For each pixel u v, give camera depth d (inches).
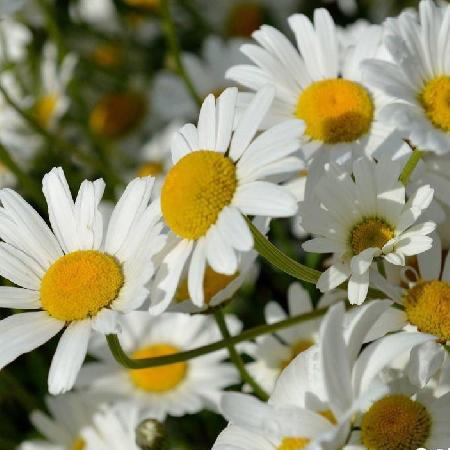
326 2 22.2
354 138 15.5
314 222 14.4
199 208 13.7
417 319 14.2
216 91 20.9
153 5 23.5
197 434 18.0
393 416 13.6
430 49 14.4
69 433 17.9
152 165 21.6
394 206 14.3
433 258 14.6
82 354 13.6
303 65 16.0
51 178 14.7
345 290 14.7
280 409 13.1
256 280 18.8
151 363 14.4
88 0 23.9
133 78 23.5
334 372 13.0
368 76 14.1
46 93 22.2
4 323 14.0
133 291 13.7
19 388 18.5
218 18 23.7
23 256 14.5
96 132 23.0
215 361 17.7
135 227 14.1
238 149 13.9
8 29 22.7
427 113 14.1
